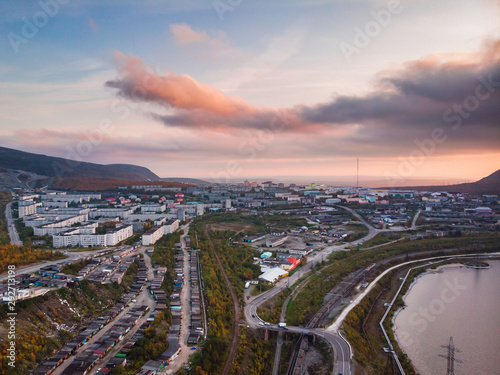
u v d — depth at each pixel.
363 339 184.00
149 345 141.50
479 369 166.62
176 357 142.50
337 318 199.25
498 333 199.62
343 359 155.25
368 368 156.62
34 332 143.62
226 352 152.50
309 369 155.88
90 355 136.12
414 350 182.25
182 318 177.25
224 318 182.00
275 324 189.00
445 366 169.00
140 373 127.06
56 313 160.75
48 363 130.25
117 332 153.88
